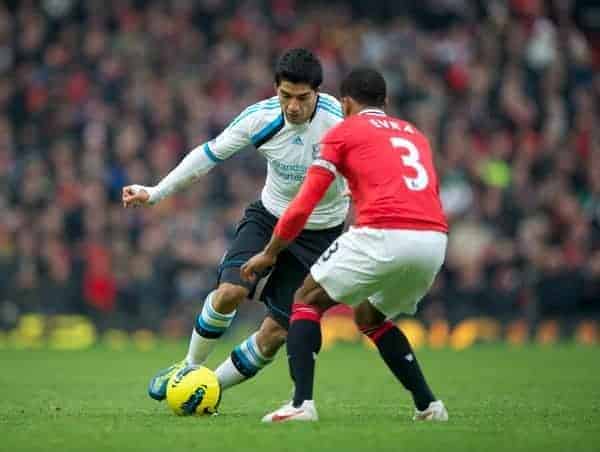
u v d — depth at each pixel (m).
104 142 65.69
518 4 77.69
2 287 57.72
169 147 65.00
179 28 72.88
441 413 22.72
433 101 69.94
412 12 79.56
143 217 61.09
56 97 68.56
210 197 62.91
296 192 24.98
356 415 24.20
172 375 24.30
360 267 21.33
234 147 24.89
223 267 24.94
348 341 57.94
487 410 25.75
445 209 62.75
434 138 67.44
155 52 70.94
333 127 22.05
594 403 27.70
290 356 21.95
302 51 23.53
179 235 59.97
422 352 51.47
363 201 21.59
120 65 69.62
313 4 79.00
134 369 41.12
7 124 68.31
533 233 61.16
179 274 58.81
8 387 33.38
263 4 76.06
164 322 58.50
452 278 59.53
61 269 57.91
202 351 25.34
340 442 19.41
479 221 61.88
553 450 18.89
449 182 63.50
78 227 60.56
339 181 24.81
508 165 66.38
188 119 66.56
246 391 31.75
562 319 59.03
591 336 58.59
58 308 57.69
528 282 58.81
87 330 57.78
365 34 74.38
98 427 21.66
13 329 57.56
